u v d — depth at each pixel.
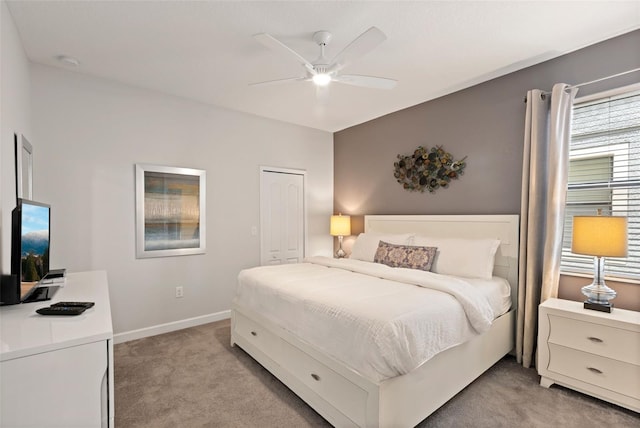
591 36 2.32
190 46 2.43
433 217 3.51
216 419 1.96
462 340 2.07
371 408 1.59
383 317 1.71
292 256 4.52
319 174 4.82
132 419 1.95
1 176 1.70
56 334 1.24
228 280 3.88
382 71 2.87
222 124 3.82
